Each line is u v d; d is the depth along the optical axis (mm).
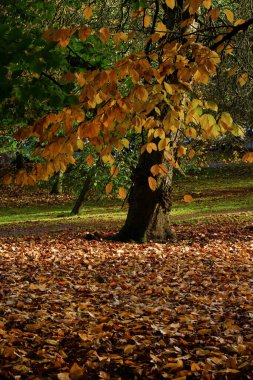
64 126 5105
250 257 15117
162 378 5875
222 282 11688
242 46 9039
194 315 8562
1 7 6293
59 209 37375
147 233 19109
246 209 29328
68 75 5059
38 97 4879
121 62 5094
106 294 10406
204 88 14086
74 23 11523
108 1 13047
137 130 5730
